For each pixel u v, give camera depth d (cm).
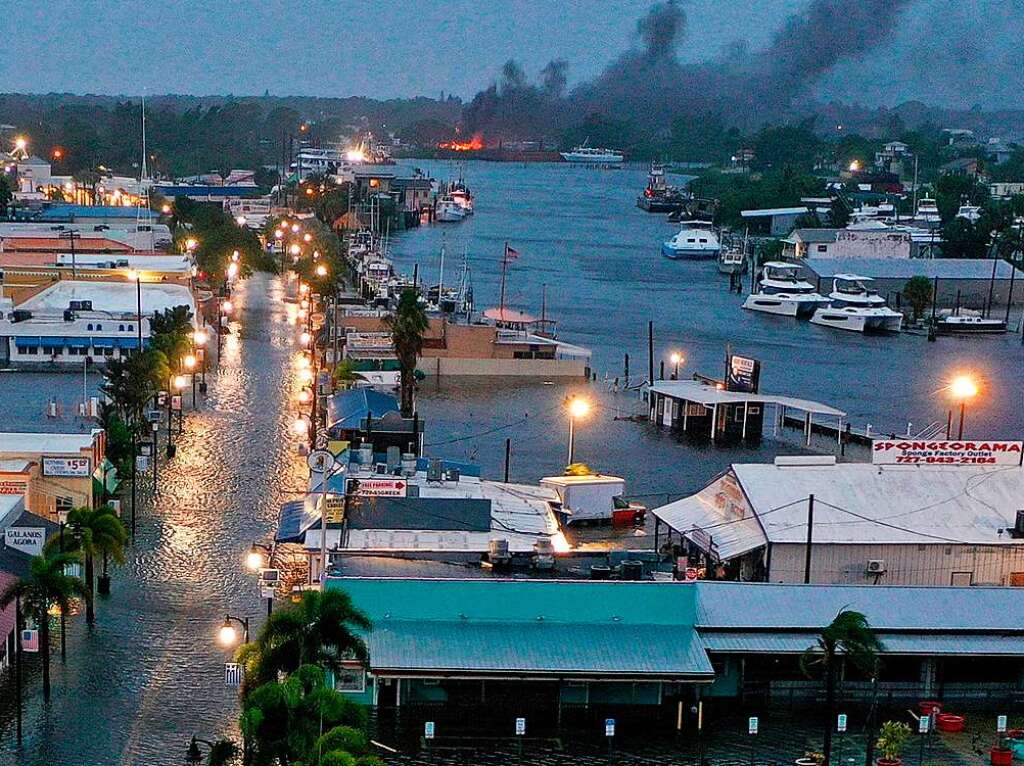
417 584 19788
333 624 16725
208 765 16650
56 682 19738
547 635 19662
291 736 14812
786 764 18212
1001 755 18250
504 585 19912
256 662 16762
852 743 18962
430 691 19250
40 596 18800
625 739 18888
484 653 19138
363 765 14362
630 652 19412
